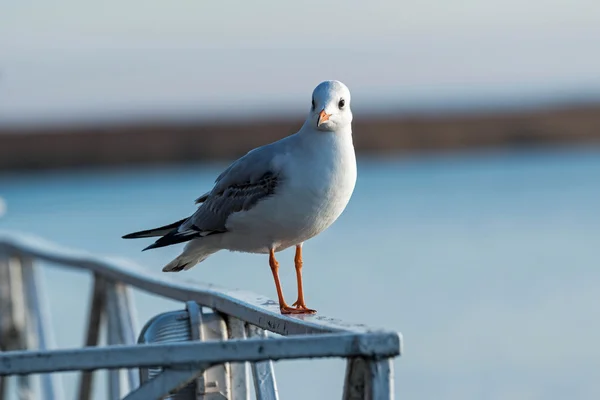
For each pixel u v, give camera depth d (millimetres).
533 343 17141
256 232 6410
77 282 22203
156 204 44625
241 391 5395
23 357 3918
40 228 36156
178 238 6840
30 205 46094
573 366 15570
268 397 5117
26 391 10406
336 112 5996
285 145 6277
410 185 54969
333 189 6078
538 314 19422
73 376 13648
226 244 6770
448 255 27484
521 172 63875
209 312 5633
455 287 22375
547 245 29312
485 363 15672
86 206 44812
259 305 5098
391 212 39656
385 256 27047
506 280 23359
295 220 6180
